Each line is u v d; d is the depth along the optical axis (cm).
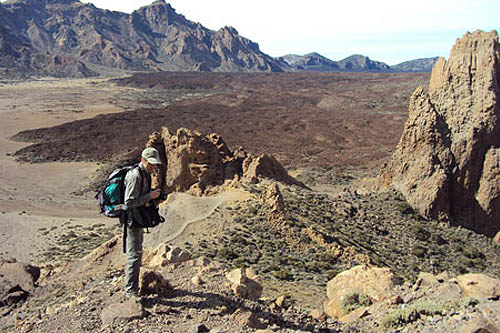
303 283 2408
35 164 9612
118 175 812
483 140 4094
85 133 13150
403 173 4319
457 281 1041
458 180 4116
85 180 8331
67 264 1955
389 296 1134
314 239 3092
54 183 8056
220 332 758
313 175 8331
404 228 3762
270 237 3069
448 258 3447
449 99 4325
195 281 982
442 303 941
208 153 4234
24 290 1267
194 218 3206
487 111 4103
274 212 3288
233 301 925
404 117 16025
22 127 14775
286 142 12769
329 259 2856
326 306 1257
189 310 844
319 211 3734
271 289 2200
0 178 8231
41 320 851
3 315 1141
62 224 5350
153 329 756
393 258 3228
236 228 3095
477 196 4112
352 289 1235
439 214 4006
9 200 6612
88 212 6122
